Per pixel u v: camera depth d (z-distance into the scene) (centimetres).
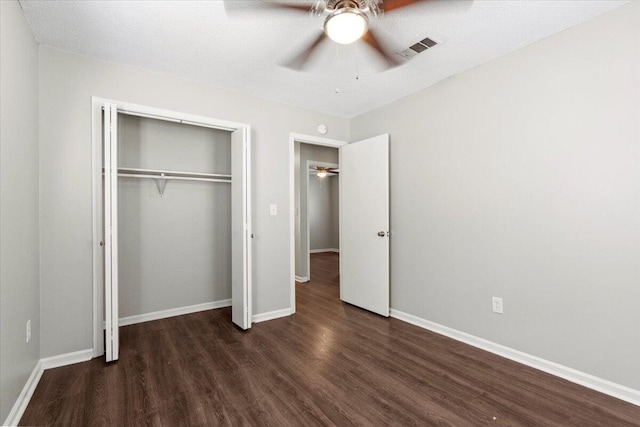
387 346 263
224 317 336
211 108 296
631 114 184
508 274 241
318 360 238
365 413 176
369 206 352
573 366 207
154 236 329
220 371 221
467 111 267
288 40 220
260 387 201
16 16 176
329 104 348
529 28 207
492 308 251
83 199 236
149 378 211
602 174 194
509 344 241
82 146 236
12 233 169
